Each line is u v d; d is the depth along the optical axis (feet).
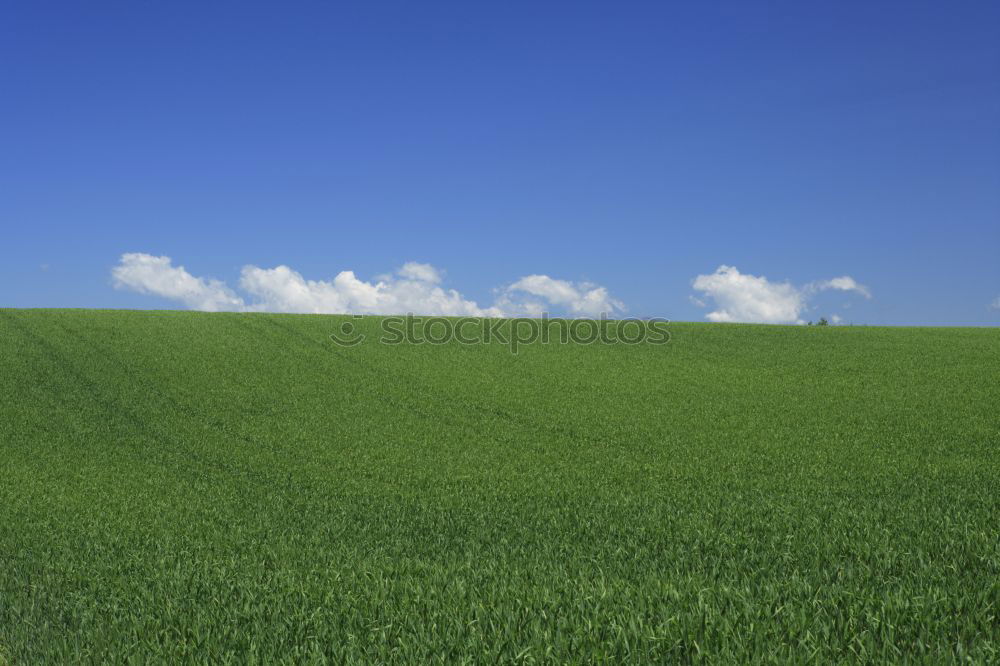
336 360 133.80
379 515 50.72
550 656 19.19
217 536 43.01
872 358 141.28
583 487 59.82
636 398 110.42
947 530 35.50
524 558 34.99
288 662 20.04
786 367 134.92
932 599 21.74
